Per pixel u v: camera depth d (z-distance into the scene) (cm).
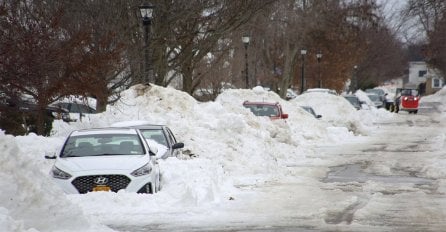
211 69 8900
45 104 4453
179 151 4416
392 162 5216
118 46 4953
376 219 2697
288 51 13088
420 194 3441
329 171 4625
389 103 15738
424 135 8531
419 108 17262
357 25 15550
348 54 15488
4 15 4203
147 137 4034
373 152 6194
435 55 11106
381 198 3284
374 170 4672
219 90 9506
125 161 3066
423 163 5119
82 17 5438
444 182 3922
